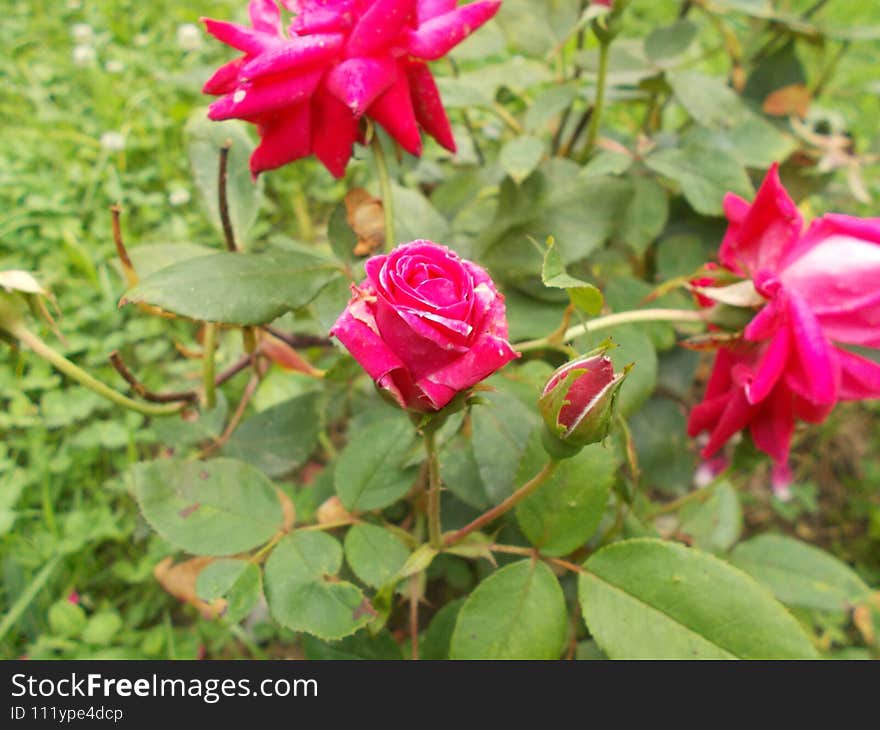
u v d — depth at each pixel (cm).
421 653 127
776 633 92
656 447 168
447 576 156
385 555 115
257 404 174
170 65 289
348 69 98
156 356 205
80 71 287
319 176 248
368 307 79
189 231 237
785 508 216
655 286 175
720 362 118
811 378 98
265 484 115
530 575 105
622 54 165
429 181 202
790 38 189
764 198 105
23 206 233
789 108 187
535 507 108
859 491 223
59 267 221
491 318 77
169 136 272
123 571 174
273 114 106
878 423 235
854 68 306
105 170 249
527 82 180
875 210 248
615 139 194
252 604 105
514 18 167
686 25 160
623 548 101
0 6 319
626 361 134
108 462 197
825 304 102
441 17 104
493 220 152
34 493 183
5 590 166
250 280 106
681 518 156
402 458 120
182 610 179
